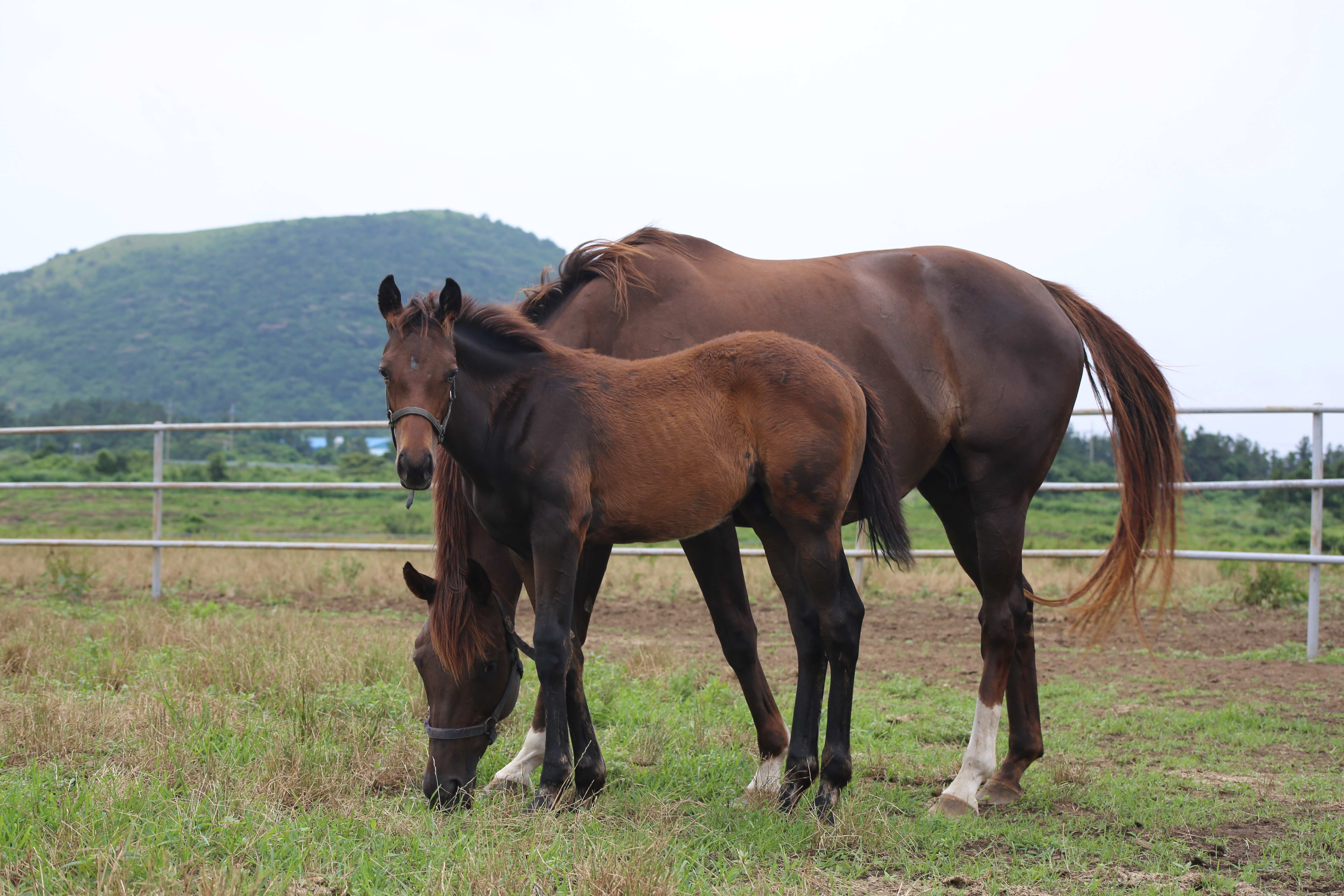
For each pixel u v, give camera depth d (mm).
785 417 3512
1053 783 4031
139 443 75688
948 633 7539
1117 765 4309
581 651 3896
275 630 6102
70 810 2824
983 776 3820
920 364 4473
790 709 5062
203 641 5762
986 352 4523
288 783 3342
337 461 41250
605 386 3531
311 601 8688
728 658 3990
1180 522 4766
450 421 3393
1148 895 2732
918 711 5227
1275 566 8633
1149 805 3611
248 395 199500
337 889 2598
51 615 6781
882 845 3162
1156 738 4711
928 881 2879
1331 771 4141
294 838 2805
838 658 3527
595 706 4832
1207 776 4082
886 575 10141
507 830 2986
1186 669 6277
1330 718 5004
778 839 3129
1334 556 6527
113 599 8555
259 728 3914
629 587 9609
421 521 20453
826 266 4625
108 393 197750
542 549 3387
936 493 4898
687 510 3510
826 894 2670
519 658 3732
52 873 2463
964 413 4520
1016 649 4199
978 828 3412
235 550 12359
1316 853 3156
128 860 2529
